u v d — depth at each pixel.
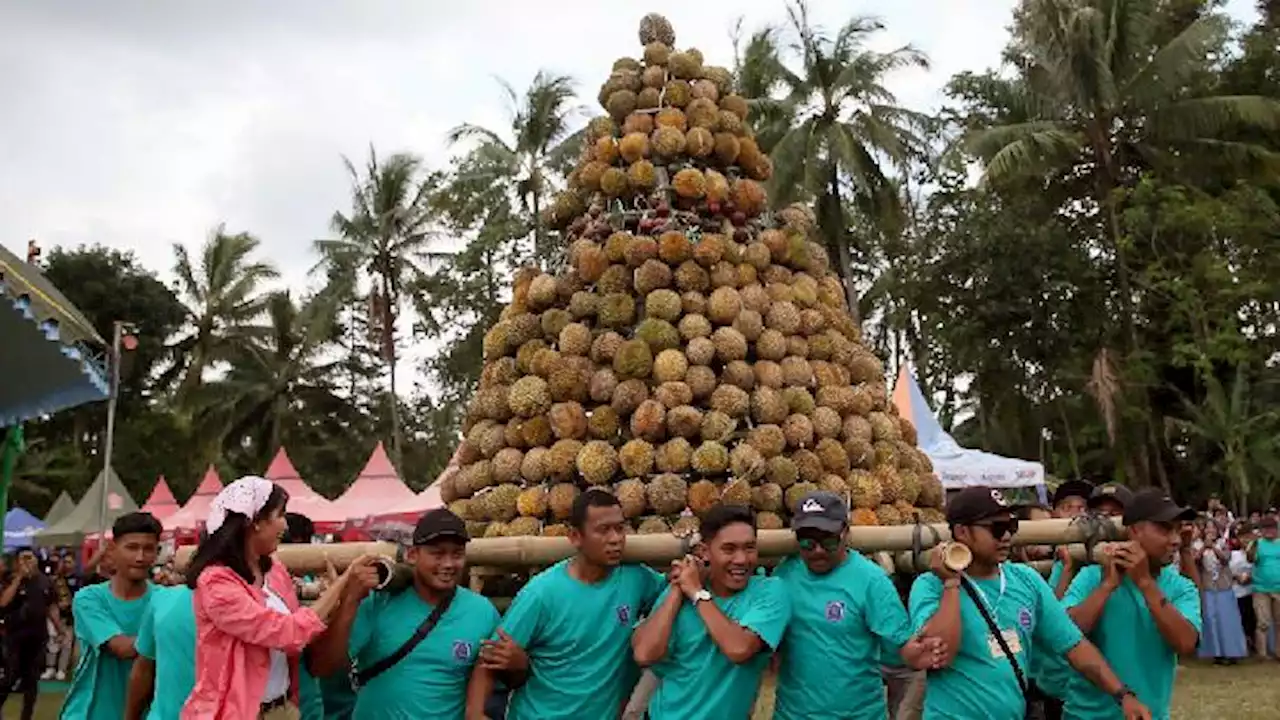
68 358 8.36
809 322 8.56
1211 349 20.84
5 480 9.88
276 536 4.09
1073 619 4.65
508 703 4.75
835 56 25.89
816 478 7.79
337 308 36.84
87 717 5.03
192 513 20.58
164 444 37.44
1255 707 10.52
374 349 41.69
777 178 24.86
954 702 4.20
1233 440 20.64
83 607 5.09
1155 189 22.02
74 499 34.91
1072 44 22.38
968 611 4.21
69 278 37.38
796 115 26.25
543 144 30.02
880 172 25.97
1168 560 4.69
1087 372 23.02
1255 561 14.59
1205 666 13.88
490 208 30.91
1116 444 21.97
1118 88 22.89
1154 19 23.55
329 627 4.12
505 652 4.33
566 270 8.85
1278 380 21.91
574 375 8.02
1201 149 23.30
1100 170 23.62
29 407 9.17
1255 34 25.31
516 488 7.84
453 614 4.41
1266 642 14.43
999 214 23.86
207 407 37.97
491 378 8.56
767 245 8.95
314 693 4.49
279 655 4.09
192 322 38.91
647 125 9.17
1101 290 23.47
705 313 8.23
